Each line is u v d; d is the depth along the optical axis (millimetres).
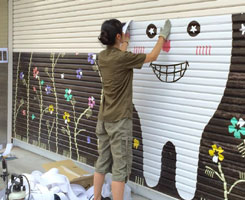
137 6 3697
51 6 4887
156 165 3662
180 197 3461
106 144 3432
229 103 2984
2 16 5895
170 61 3410
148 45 3607
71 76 4672
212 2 3035
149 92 3643
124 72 3141
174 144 3463
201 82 3172
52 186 3586
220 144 3074
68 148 4848
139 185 3881
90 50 4367
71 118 4746
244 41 2836
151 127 3666
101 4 4125
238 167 2953
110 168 3529
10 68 5848
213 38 3043
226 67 2979
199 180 3268
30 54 5391
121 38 3236
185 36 3254
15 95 5859
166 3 3400
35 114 5430
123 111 3160
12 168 4824
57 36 4848
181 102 3355
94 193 3412
